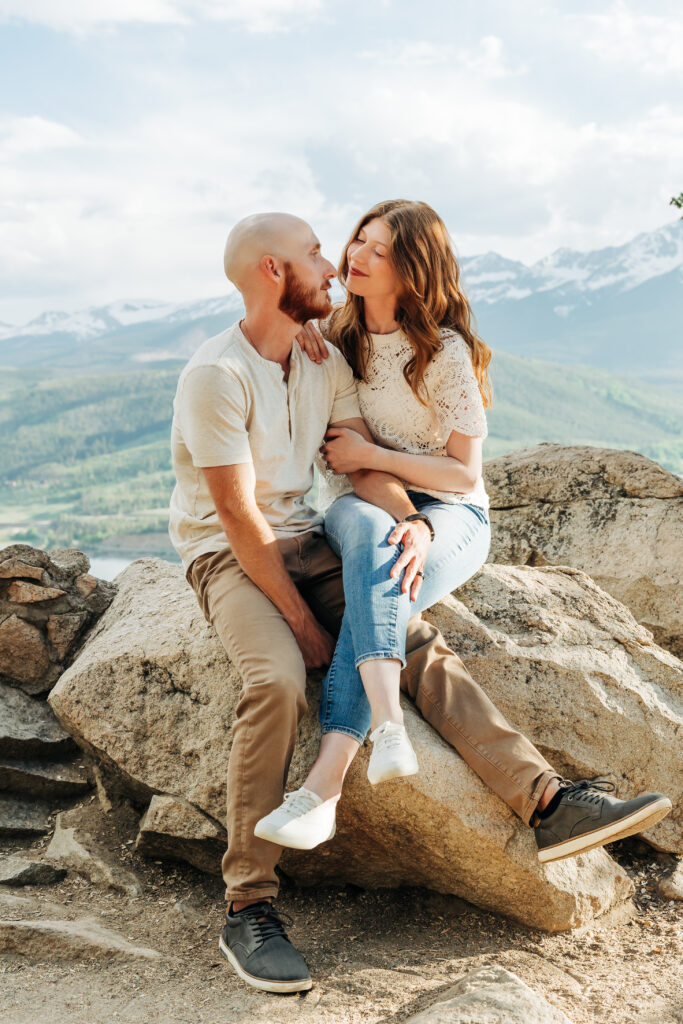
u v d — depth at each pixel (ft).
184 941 8.98
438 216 10.36
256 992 7.84
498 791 9.11
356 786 9.09
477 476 10.24
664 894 10.05
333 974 8.24
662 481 15.81
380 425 10.75
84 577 13.56
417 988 8.00
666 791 10.90
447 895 9.80
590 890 9.27
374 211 10.44
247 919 8.13
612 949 8.93
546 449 17.37
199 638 11.02
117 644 11.59
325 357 10.19
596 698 11.03
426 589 9.76
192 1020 7.39
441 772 9.12
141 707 10.87
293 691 8.30
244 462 8.89
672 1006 7.69
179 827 10.04
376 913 9.70
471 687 9.51
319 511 10.90
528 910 9.21
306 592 10.05
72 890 10.07
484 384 10.66
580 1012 7.57
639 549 15.14
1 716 12.02
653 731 11.05
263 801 8.23
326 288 9.46
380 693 8.26
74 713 11.03
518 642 11.46
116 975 8.27
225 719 10.26
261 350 9.49
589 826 8.61
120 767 10.68
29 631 12.85
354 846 9.60
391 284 10.15
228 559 9.41
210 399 8.76
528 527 16.20
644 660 11.81
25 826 11.23
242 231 9.27
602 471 16.37
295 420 9.78
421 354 10.13
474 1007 6.94
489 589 12.20
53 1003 7.78
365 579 8.71
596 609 12.34
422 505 10.48
